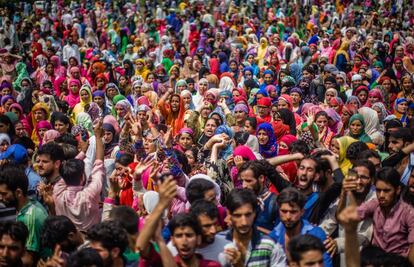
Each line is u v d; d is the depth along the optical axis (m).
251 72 26.22
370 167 9.85
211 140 14.07
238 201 8.28
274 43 34.06
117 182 11.09
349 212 7.30
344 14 53.41
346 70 31.41
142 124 16.16
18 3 56.62
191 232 7.85
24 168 11.39
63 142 13.73
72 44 36.75
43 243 8.73
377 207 9.52
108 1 58.22
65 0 58.41
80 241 8.88
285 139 14.80
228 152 14.40
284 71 25.14
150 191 10.35
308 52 31.48
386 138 15.66
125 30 44.56
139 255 8.28
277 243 8.73
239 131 16.30
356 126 15.95
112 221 8.15
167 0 58.69
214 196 9.59
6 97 20.34
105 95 21.50
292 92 20.34
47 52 34.59
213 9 55.25
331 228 9.52
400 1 55.41
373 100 21.22
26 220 9.33
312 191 10.16
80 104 20.86
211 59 30.48
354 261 7.34
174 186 7.84
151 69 29.70
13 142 15.26
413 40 36.81
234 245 8.08
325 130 15.88
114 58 36.91
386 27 45.59
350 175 8.67
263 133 14.77
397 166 11.77
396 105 19.84
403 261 7.91
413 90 22.47
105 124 15.72
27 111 22.39
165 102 19.39
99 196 10.52
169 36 42.47
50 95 21.27
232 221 8.38
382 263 7.83
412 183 9.33
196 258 8.15
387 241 9.29
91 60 29.86
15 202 9.58
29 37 44.09
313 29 42.81
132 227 8.44
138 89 23.50
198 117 18.03
